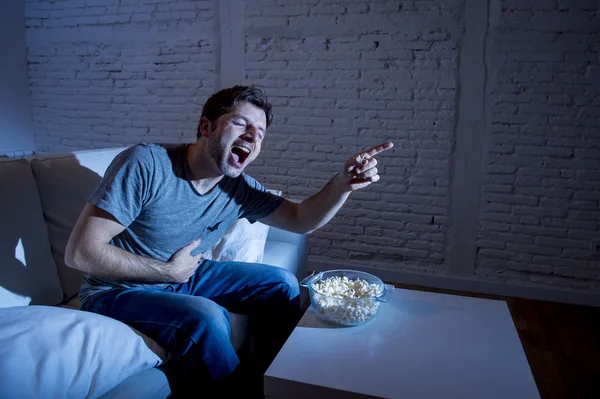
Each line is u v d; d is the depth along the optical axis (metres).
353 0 2.77
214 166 1.34
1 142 3.41
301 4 2.86
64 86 3.49
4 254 1.32
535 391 1.02
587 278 2.67
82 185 1.64
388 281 2.98
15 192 1.39
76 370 0.94
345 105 2.89
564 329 2.37
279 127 3.04
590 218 2.61
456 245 2.85
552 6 2.49
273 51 2.96
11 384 0.82
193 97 3.19
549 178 2.64
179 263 1.33
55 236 1.53
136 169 1.23
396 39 2.74
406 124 2.81
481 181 2.74
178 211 1.34
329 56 2.87
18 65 3.48
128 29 3.25
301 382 1.02
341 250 3.06
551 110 2.58
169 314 1.21
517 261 2.77
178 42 3.15
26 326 0.94
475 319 1.37
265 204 1.62
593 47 2.47
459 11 2.62
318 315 1.34
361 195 2.96
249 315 1.60
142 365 1.11
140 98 3.32
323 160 2.99
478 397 0.99
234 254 1.79
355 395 0.99
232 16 3.00
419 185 2.85
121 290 1.31
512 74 2.60
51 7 3.40
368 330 1.28
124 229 1.26
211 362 1.18
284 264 2.05
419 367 1.10
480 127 2.69
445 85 2.71
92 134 3.50
